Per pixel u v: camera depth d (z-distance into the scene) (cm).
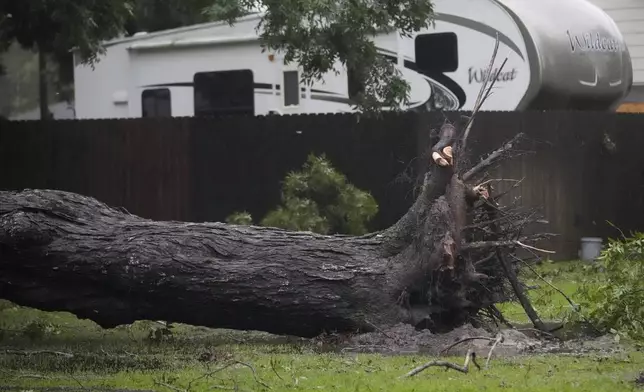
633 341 1081
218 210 1941
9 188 2078
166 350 1079
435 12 2000
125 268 1070
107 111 2383
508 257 1094
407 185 1800
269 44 1745
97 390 834
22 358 1023
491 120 1820
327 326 1074
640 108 2736
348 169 1845
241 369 934
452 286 1041
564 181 1944
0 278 1103
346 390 816
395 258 1074
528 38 1912
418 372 869
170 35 2286
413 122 1803
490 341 1045
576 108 2012
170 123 1972
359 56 1767
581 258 1973
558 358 980
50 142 2053
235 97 2208
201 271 1067
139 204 1998
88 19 1739
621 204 2052
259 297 1062
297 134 1878
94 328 1280
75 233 1096
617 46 2083
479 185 1061
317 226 1670
